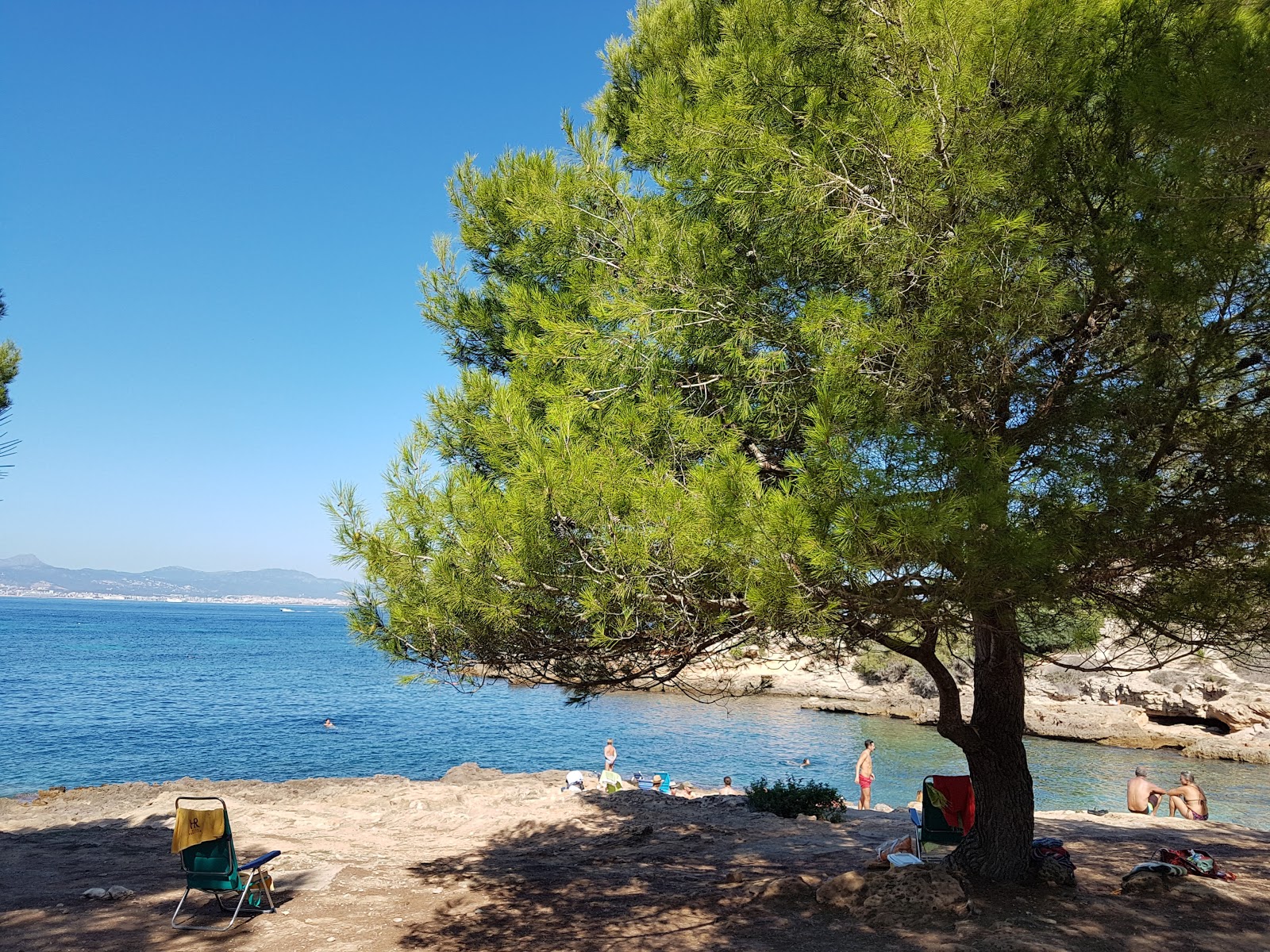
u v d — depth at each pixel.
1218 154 4.91
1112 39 5.92
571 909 8.34
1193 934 6.57
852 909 7.44
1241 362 5.47
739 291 6.50
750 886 8.66
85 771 29.50
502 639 6.54
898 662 50.75
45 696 51.94
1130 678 39.34
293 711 47.56
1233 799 23.80
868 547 5.10
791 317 6.40
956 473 5.06
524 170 8.24
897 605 5.62
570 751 34.59
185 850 8.02
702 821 13.17
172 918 7.95
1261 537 5.80
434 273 9.17
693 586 6.11
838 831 12.39
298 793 19.03
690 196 6.91
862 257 5.91
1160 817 14.16
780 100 6.29
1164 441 5.77
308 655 102.00
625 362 6.59
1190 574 6.14
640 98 7.86
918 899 7.27
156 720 42.44
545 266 7.69
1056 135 5.71
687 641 6.54
